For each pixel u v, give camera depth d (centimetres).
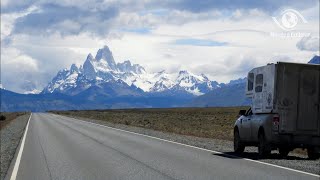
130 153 2256
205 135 3828
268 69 2105
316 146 2030
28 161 1995
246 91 2355
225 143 2897
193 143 2862
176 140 3133
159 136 3591
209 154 2195
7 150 2662
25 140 3325
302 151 2525
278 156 2184
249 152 2389
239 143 2309
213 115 10862
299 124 2028
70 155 2206
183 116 10594
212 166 1734
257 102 2200
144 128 5109
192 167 1706
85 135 3791
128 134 3884
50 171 1653
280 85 2033
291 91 2034
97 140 3186
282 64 2038
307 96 2038
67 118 10125
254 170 1617
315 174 1517
